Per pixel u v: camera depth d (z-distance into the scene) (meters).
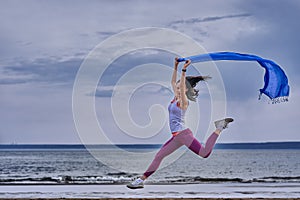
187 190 18.84
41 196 16.42
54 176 32.22
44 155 76.19
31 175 34.34
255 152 81.88
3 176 33.09
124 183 23.61
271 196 16.23
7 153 85.31
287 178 27.81
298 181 24.88
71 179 28.55
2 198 15.18
